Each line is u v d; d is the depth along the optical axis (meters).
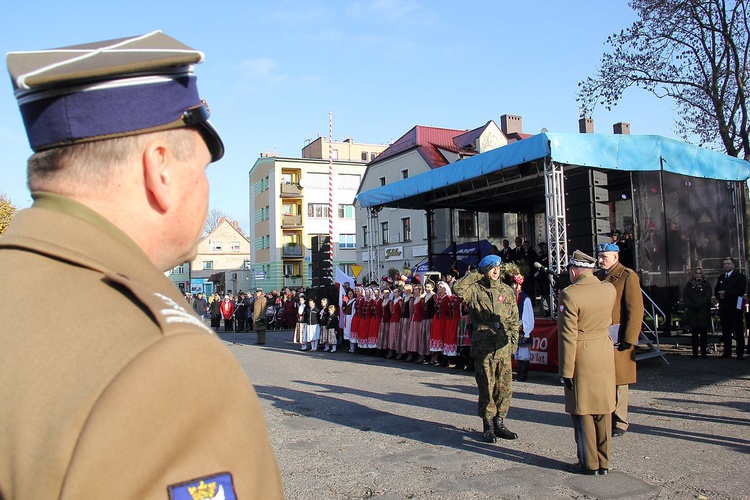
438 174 13.89
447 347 11.46
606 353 4.83
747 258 13.73
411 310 12.95
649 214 11.68
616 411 6.07
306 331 16.45
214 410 0.77
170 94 0.95
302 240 47.47
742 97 16.52
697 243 12.58
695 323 11.34
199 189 1.04
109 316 0.81
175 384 0.74
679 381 9.07
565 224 10.66
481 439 6.05
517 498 4.32
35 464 0.71
